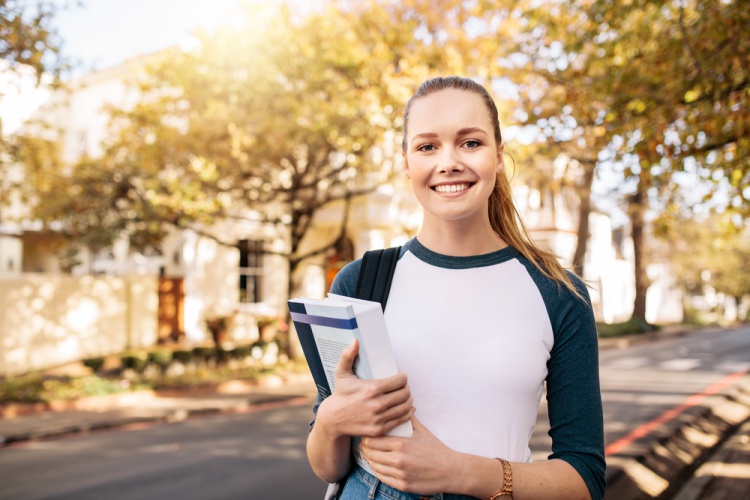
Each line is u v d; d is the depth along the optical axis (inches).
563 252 1124.5
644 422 300.8
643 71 227.8
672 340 994.1
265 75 449.1
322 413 48.4
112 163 484.4
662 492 192.2
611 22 225.6
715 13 201.5
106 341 563.5
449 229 56.4
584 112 244.8
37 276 512.7
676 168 217.8
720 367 580.4
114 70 703.7
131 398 420.5
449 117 52.5
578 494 48.7
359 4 472.1
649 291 1605.6
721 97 202.1
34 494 211.8
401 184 545.3
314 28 452.8
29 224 690.8
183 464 250.4
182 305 633.0
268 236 716.0
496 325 52.9
